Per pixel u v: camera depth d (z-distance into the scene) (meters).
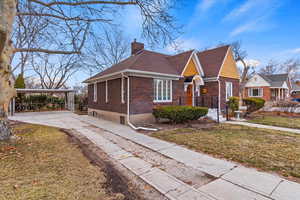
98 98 13.21
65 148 5.07
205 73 14.13
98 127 8.80
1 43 3.37
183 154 4.68
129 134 7.19
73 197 2.55
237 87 15.98
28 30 6.05
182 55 13.41
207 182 3.11
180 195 2.71
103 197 2.62
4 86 4.24
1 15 3.19
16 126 8.74
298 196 2.59
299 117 12.18
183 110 9.05
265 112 14.81
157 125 9.07
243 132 7.31
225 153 4.64
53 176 3.21
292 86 34.53
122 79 9.74
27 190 2.68
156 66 10.90
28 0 4.97
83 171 3.51
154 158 4.41
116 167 3.84
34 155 4.32
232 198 2.58
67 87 26.41
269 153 4.55
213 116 11.50
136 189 2.91
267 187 2.88
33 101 18.61
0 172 3.28
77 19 5.77
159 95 10.56
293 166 3.70
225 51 14.66
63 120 11.48
